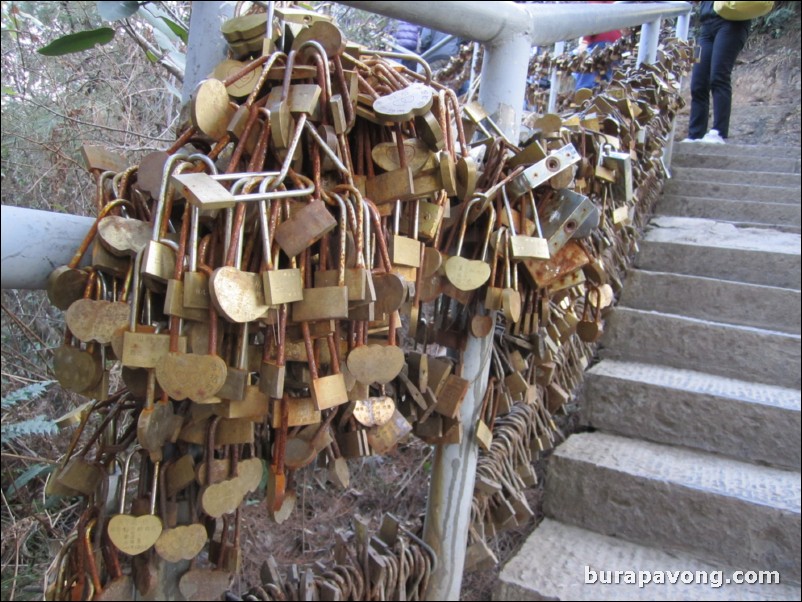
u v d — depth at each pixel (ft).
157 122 5.54
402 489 5.99
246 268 1.82
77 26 4.93
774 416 5.68
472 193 2.43
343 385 1.96
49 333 5.86
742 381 6.68
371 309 1.93
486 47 2.94
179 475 1.92
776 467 5.66
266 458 2.37
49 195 5.00
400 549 3.13
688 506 5.00
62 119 4.86
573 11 3.48
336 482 2.48
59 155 4.73
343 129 1.91
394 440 2.55
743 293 7.93
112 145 5.17
